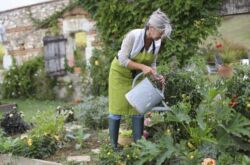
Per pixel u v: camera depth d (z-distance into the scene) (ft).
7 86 37.22
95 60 31.32
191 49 26.71
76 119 22.48
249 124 12.92
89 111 20.74
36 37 35.47
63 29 33.58
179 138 14.89
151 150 13.00
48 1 34.22
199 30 26.50
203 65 17.11
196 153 12.56
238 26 25.35
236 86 14.20
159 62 27.30
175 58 26.35
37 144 16.02
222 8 26.09
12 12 36.73
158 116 15.30
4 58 37.58
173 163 13.09
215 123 13.25
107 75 30.48
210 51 26.03
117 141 15.11
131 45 13.46
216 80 14.99
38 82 35.50
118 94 14.29
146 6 27.91
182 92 15.35
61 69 33.96
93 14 31.30
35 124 20.08
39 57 35.47
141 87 13.39
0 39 37.63
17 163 15.85
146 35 13.42
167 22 12.91
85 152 16.17
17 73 36.70
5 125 20.52
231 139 13.08
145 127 15.69
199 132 13.30
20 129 20.76
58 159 15.53
